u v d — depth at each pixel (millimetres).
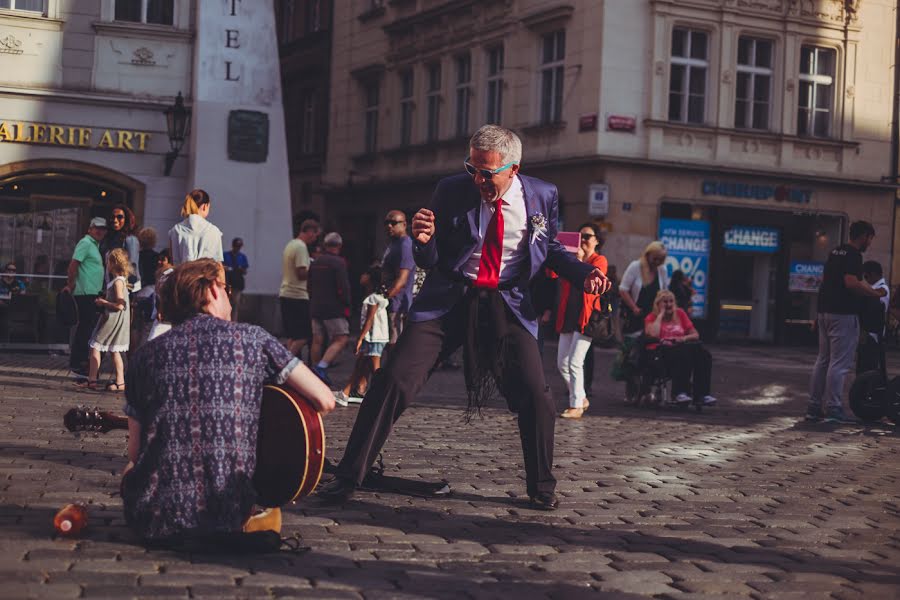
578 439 9586
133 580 4387
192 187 20094
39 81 19344
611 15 25641
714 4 26719
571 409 11320
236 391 4863
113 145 19719
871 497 7273
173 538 4820
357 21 35938
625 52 25844
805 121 28406
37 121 19297
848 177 28500
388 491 6641
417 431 9516
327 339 14281
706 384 12727
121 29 19766
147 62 20000
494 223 6148
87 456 7332
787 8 27562
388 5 34125
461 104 31062
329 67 37656
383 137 34406
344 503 6203
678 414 12195
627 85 25891
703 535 5844
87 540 4992
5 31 19141
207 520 4793
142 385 4883
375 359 11695
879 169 28953
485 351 6219
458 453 8336
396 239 11820
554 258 6395
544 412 6309
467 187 6223
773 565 5242
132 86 19938
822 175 28000
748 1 27125
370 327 11625
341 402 11430
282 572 4645
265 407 4965
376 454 6258
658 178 26188
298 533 5414
